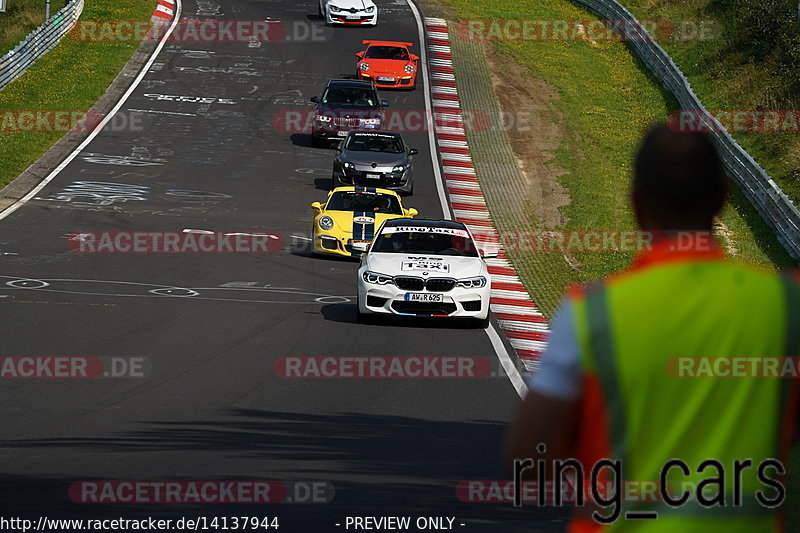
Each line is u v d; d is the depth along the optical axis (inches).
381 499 1133.1
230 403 1654.8
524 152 5521.7
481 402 1742.1
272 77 6486.2
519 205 4633.4
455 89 6486.2
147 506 1080.2
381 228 2669.8
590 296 370.0
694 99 5979.3
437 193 4623.5
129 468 1248.8
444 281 2415.1
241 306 2549.2
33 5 7308.1
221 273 3004.4
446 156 5270.7
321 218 3353.8
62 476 1200.2
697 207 370.9
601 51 7642.7
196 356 1999.3
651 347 360.8
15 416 1514.5
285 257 3324.3
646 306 364.2
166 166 4682.6
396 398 1743.4
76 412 1551.4
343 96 5260.8
